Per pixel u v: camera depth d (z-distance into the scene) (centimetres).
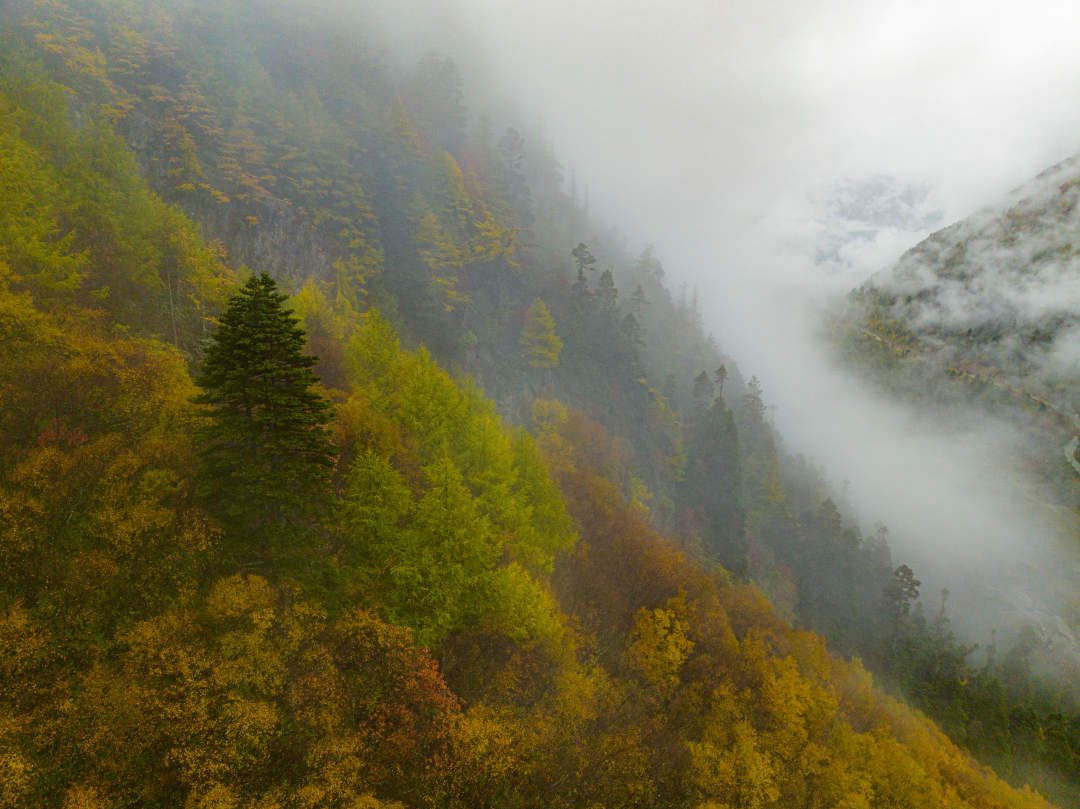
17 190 3316
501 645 3466
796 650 6462
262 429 2481
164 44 7662
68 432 2536
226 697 2130
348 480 3133
